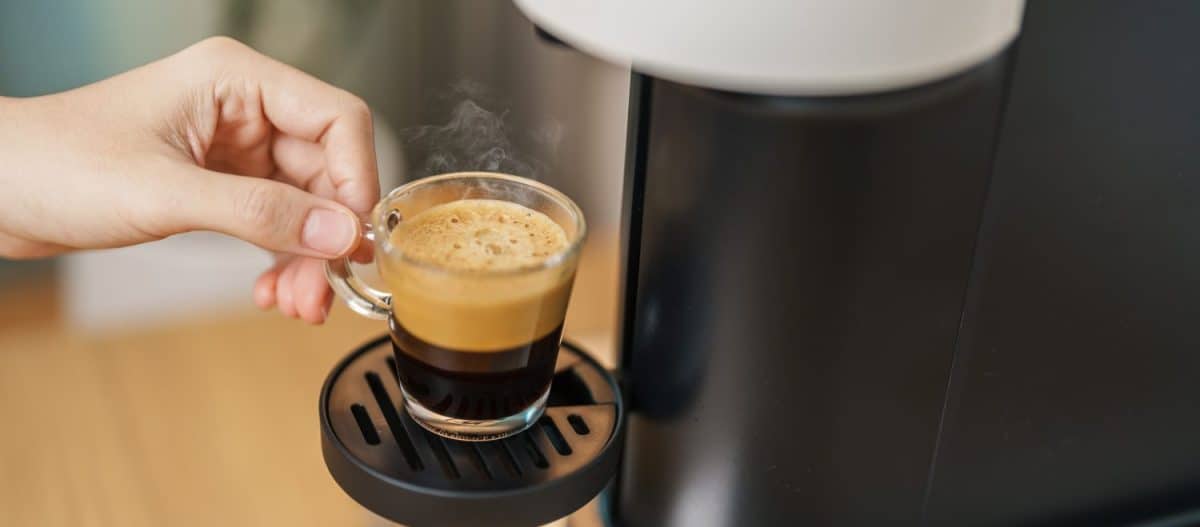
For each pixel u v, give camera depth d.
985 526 0.53
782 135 0.38
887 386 0.44
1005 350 0.47
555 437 0.48
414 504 0.45
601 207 1.17
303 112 0.65
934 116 0.38
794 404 0.44
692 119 0.40
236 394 0.68
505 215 0.50
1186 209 0.47
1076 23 0.40
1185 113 0.44
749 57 0.32
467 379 0.47
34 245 0.68
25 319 0.77
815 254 0.40
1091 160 0.43
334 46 1.13
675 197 0.42
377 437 0.48
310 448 0.65
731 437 0.45
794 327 0.42
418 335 0.46
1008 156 0.42
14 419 0.66
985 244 0.44
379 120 1.16
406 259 0.44
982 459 0.50
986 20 0.34
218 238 0.91
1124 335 0.50
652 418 0.48
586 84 1.13
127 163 0.59
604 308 0.74
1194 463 0.56
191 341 0.73
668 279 0.44
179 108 0.64
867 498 0.47
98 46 1.06
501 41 1.14
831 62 0.32
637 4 0.32
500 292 0.44
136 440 0.65
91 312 0.81
